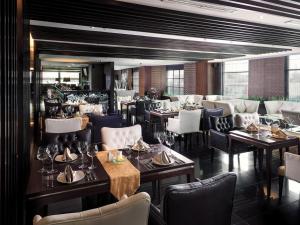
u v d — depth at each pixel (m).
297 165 2.60
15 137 1.95
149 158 2.43
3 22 1.55
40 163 2.30
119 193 1.96
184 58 10.66
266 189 3.26
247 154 4.90
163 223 1.55
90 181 1.89
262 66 9.80
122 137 3.23
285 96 9.02
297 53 8.45
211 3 3.43
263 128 4.09
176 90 15.14
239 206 2.84
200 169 4.08
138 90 17.69
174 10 3.88
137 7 3.59
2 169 1.56
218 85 11.91
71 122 4.40
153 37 6.07
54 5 3.43
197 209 1.50
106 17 4.07
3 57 1.55
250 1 3.40
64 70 17.73
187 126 5.28
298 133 3.71
